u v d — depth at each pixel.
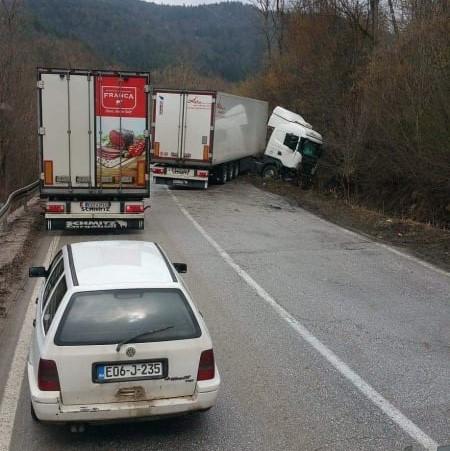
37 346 5.05
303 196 24.59
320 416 5.75
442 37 19.44
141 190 14.40
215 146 23.88
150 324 4.99
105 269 5.50
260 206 21.11
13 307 8.84
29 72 30.50
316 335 8.04
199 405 5.00
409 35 22.14
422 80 19.52
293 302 9.52
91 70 13.67
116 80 13.83
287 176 28.80
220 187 26.34
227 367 6.87
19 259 11.70
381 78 22.73
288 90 39.69
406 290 10.45
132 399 4.88
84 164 14.02
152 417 4.91
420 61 20.22
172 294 5.25
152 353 4.89
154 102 23.67
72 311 4.96
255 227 16.59
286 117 29.38
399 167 21.59
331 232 16.27
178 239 14.38
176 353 4.95
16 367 6.66
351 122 24.73
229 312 8.91
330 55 32.66
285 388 6.35
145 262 5.78
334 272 11.62
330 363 7.08
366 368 6.97
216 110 23.41
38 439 5.17
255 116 30.64
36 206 19.33
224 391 6.23
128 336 4.89
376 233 16.27
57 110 13.74
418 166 20.00
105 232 15.10
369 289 10.45
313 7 37.19
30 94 30.27
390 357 7.33
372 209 22.72
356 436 5.39
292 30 41.62
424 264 12.54
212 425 5.52
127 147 14.12
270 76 43.28
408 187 22.52
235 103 26.31
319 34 35.50
